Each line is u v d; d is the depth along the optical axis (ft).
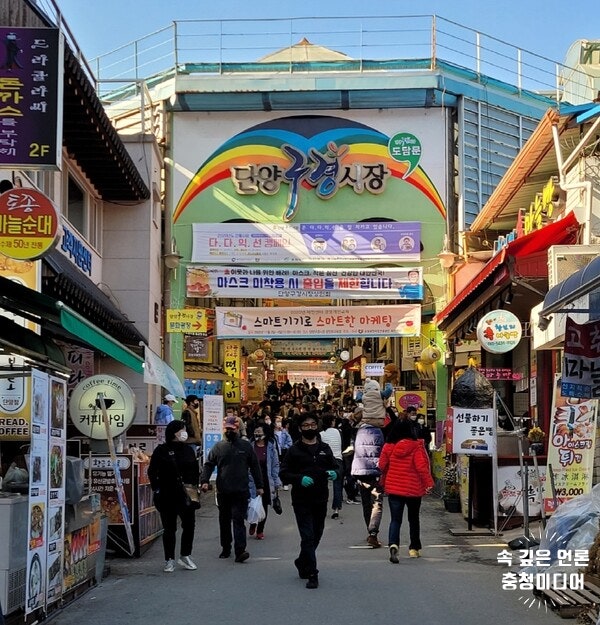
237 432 37.70
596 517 28.12
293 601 28.30
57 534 26.94
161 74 83.25
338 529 47.19
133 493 38.63
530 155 52.90
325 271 79.05
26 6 42.01
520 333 48.03
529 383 60.13
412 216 81.10
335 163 81.30
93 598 29.43
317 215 81.15
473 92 82.12
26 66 31.04
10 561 23.76
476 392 43.42
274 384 125.70
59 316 27.76
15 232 33.71
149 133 75.36
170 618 26.16
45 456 25.79
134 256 72.69
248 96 80.48
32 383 24.59
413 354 82.43
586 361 30.73
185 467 34.94
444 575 32.58
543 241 44.80
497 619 25.38
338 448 52.70
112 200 72.28
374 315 77.87
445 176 81.15
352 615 26.17
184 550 34.96
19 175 42.68
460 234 79.61
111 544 38.24
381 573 33.19
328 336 77.71
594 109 45.03
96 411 38.29
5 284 27.09
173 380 65.26
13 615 23.93
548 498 36.83
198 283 79.41
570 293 26.48
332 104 81.05
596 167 46.16
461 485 50.11
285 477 31.37
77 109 49.67
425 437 65.82
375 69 82.12
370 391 42.86
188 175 81.35
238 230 80.48
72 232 59.11
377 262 80.28
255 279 79.30
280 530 47.37
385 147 81.56
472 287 53.31
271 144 81.56
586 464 36.63
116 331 62.28
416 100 80.64
